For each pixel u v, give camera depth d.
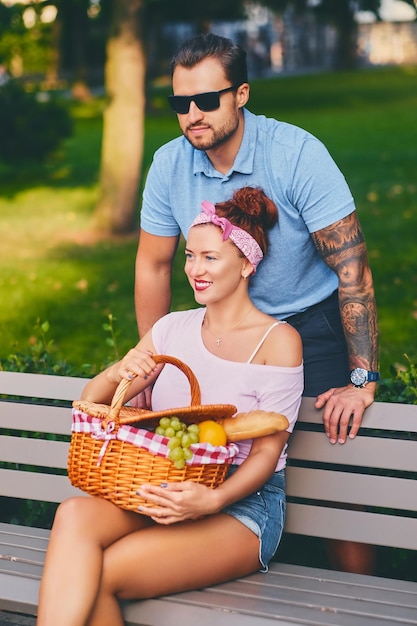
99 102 28.05
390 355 7.47
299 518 3.41
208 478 2.95
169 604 2.98
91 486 2.98
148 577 2.94
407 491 3.28
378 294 9.37
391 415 3.30
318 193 3.37
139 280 3.88
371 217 12.60
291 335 3.26
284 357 3.22
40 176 16.97
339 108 24.14
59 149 16.89
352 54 35.12
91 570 2.85
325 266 3.59
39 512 4.13
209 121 3.35
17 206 14.80
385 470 3.81
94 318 9.12
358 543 3.59
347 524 3.35
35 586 3.13
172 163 3.60
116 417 2.92
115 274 10.73
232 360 3.27
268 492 3.25
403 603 3.00
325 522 3.38
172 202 3.65
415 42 38.84
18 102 16.59
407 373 3.90
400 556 3.86
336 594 3.06
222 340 3.30
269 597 3.02
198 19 25.73
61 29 29.64
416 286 9.55
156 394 3.38
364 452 3.33
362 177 15.28
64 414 3.69
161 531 3.00
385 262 10.48
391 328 8.30
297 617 2.90
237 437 3.03
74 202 14.80
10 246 12.34
